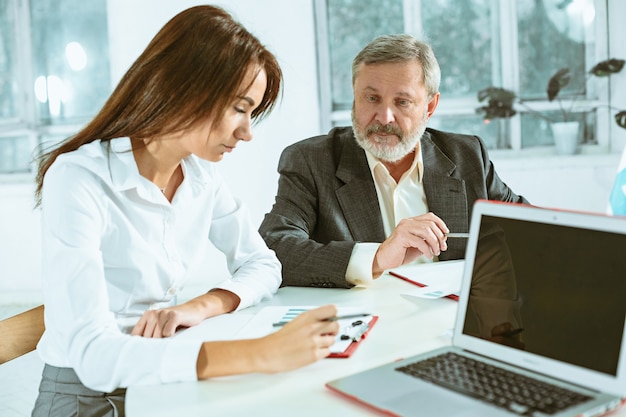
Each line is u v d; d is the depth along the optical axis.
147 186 1.35
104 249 1.33
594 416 0.89
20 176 4.89
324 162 2.03
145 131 1.28
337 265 1.66
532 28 4.73
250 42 1.25
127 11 4.56
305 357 1.06
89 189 1.26
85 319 1.16
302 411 0.95
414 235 1.62
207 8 1.27
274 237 1.84
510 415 0.87
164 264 1.41
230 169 4.70
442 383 0.99
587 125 4.80
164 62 1.24
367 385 1.00
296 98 4.67
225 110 1.24
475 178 2.10
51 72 4.92
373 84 1.93
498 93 4.66
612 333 0.95
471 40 4.76
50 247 1.21
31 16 4.86
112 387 1.10
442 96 4.82
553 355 1.01
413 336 1.27
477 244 1.17
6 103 4.94
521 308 1.07
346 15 4.77
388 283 1.70
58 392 1.27
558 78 4.59
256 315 1.42
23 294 4.75
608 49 4.69
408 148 1.97
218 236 1.68
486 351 1.11
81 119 4.94
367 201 1.99
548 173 4.66
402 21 4.76
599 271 0.99
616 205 1.61
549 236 1.07
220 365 1.07
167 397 1.02
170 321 1.30
